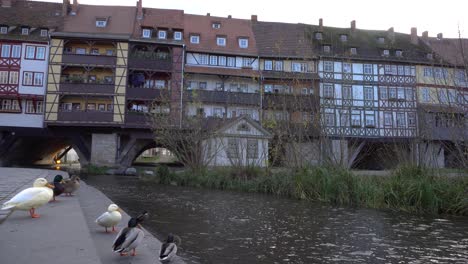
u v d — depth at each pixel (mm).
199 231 9219
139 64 36312
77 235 5430
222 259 6797
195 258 6832
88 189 14383
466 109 13242
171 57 37344
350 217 11477
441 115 14742
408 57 41906
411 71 41531
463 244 8133
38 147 43812
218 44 40469
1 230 5672
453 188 12672
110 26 38844
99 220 6875
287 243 8078
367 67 40781
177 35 39844
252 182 19328
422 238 8695
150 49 37500
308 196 15914
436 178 13531
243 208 13211
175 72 37156
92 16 40031
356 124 39344
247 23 44688
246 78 39094
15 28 36656
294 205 14031
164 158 69250
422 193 12578
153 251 6160
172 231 9188
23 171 18891
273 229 9570
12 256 4309
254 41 41812
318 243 8117
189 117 26750
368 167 39094
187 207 13328
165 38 39094
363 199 14062
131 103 36688
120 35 36375
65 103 36125
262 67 40156
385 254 7281
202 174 22344
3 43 35406
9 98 35188
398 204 13008
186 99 35875
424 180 13172
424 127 16641
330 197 15000
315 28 44531
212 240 8266
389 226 10094
